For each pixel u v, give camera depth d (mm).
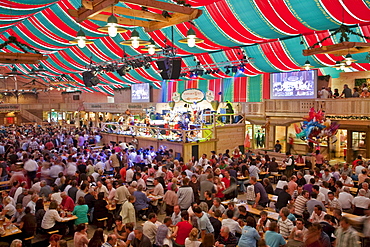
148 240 6488
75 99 44906
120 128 22516
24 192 9203
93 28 16594
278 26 14414
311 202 8109
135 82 32656
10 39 10805
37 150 16266
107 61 23547
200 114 20922
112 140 22719
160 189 10555
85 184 9812
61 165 12828
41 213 8570
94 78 22547
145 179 11586
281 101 20656
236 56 20750
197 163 14453
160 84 31750
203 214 7070
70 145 17984
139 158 14797
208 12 15016
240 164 13961
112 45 21047
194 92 20969
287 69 20750
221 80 26391
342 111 17484
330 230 6914
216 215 7594
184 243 6836
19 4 11547
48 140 20531
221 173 11594
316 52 11930
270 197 9789
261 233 7039
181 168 11922
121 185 9844
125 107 34469
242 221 7379
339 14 12406
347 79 20250
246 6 13703
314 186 8797
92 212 9562
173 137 18500
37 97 46250
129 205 8547
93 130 27297
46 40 19484
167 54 16328
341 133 19812
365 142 16719
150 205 10281
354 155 17297
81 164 13078
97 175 11703
